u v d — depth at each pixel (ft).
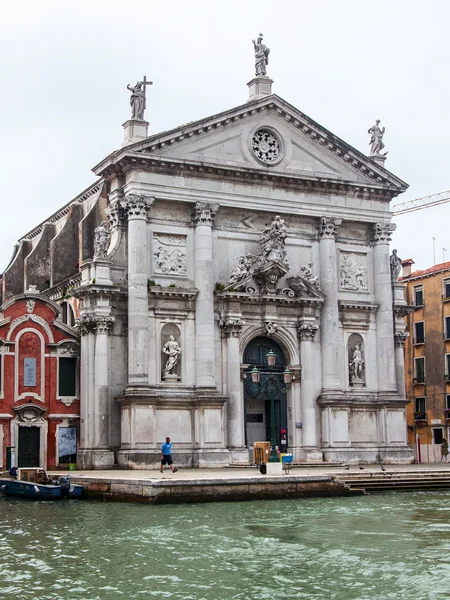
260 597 62.08
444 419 222.89
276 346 170.81
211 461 154.92
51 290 188.03
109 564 72.90
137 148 156.46
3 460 149.89
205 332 158.92
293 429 167.94
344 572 69.36
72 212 190.70
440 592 63.00
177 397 156.56
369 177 179.01
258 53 172.24
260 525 92.27
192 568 71.15
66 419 155.84
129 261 156.04
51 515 102.53
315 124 172.65
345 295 176.14
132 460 149.69
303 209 171.63
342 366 173.17
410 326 234.99
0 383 151.53
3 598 62.03
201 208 161.27
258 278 166.09
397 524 93.04
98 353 154.20
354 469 153.17
